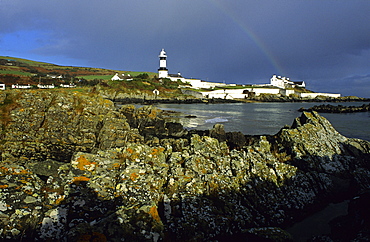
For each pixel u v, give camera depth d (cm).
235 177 1363
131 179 1120
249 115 7750
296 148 1766
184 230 968
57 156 1800
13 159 1623
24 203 845
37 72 18588
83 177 1072
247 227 1116
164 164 1308
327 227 1197
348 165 1666
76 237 734
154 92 15700
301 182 1447
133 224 809
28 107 1914
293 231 1168
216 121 5966
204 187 1233
